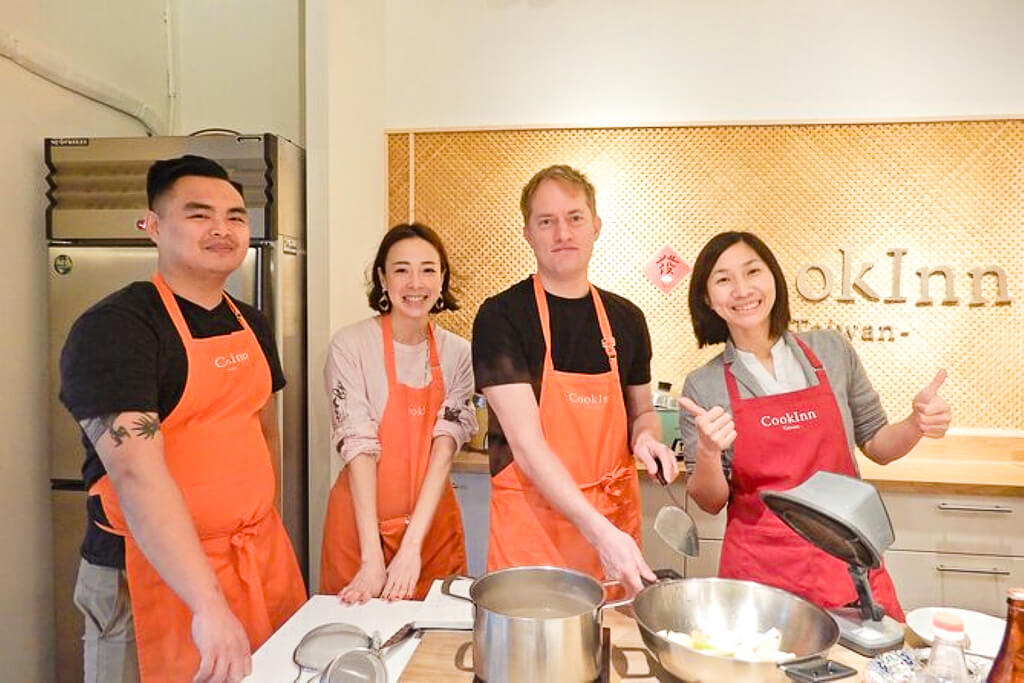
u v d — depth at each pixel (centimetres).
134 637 148
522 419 149
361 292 276
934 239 276
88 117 257
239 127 297
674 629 111
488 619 96
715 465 149
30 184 234
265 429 178
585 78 290
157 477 131
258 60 295
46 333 241
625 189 291
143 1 281
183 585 127
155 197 152
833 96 279
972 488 236
